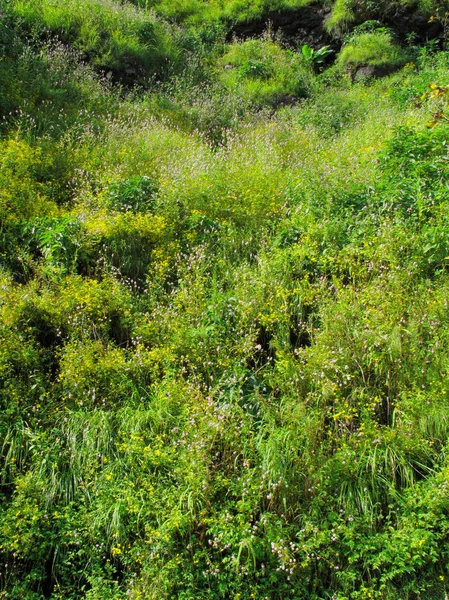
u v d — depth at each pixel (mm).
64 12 12789
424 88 11594
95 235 6539
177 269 6605
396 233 6309
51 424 4875
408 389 5027
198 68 14664
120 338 5906
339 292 5855
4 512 4273
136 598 3844
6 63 10164
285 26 17438
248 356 5352
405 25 16016
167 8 17453
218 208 7414
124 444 4547
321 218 6961
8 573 4129
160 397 4871
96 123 9609
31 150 7879
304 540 4207
